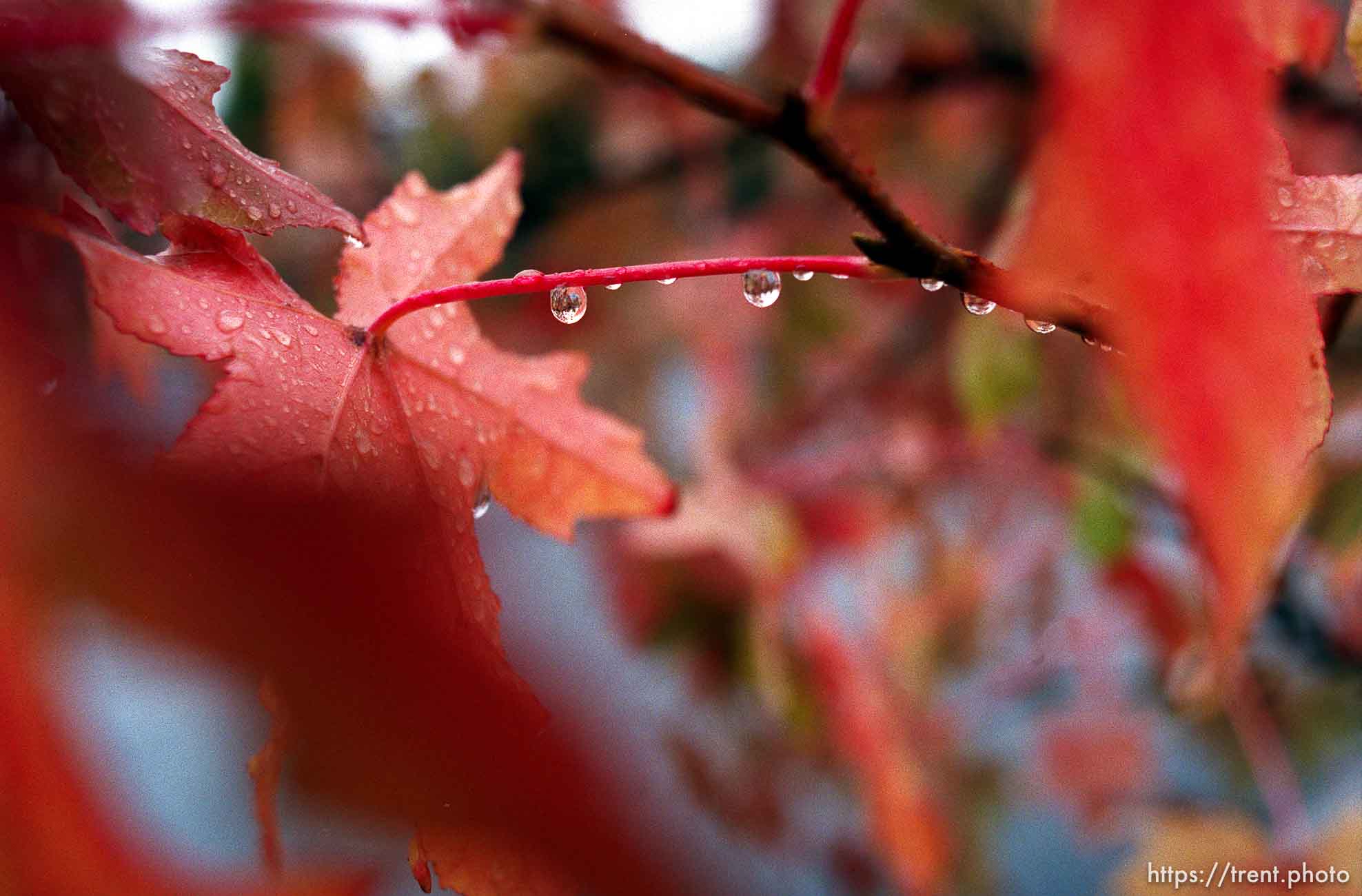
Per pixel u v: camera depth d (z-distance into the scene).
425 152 0.51
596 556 0.41
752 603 0.41
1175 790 0.48
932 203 0.51
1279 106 0.34
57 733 0.11
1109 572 0.41
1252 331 0.16
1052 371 0.40
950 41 0.46
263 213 0.25
